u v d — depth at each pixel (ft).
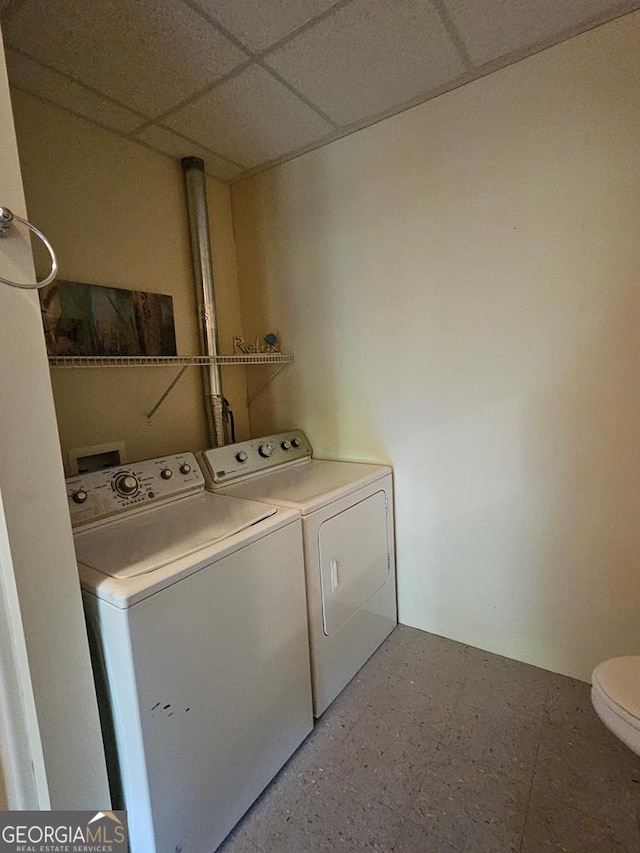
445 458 6.17
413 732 4.94
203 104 5.30
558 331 5.08
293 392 7.57
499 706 5.23
